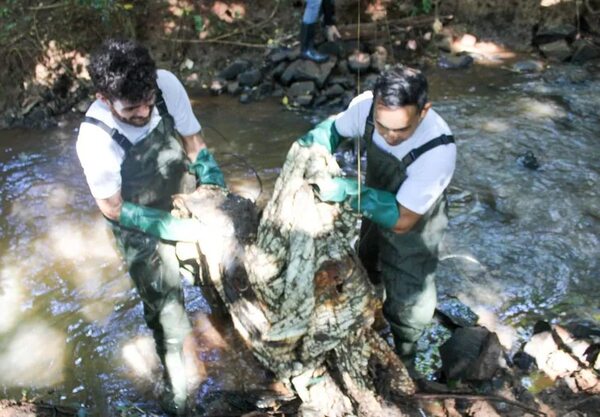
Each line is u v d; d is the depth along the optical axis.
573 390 3.22
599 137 5.02
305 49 5.66
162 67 5.95
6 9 5.59
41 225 4.41
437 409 3.07
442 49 6.18
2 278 4.02
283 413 3.13
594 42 6.16
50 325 3.74
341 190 2.66
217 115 5.49
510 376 3.26
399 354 3.24
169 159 2.93
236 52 6.06
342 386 2.95
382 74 2.52
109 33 5.75
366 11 6.28
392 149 2.70
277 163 4.88
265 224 2.83
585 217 4.29
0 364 3.53
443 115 5.34
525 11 6.25
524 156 4.78
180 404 3.23
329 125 2.88
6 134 5.32
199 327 3.66
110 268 4.09
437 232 2.87
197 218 3.00
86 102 5.56
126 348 3.61
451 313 3.65
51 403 3.33
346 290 2.70
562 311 3.69
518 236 4.18
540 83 5.73
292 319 2.71
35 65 5.54
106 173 2.71
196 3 6.11
